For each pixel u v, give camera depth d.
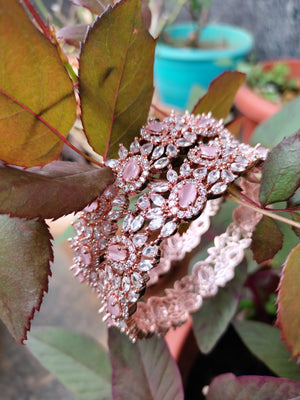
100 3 0.13
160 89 0.51
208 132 0.12
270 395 0.13
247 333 0.18
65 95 0.10
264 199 0.11
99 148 0.12
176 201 0.11
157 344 0.16
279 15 0.49
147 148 0.11
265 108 0.37
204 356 0.22
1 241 0.11
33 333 0.19
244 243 0.13
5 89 0.09
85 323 0.33
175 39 0.55
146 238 0.11
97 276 0.12
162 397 0.15
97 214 0.12
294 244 0.14
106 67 0.11
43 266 0.11
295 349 0.10
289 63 0.49
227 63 0.45
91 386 0.17
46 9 0.25
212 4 0.52
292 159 0.11
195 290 0.14
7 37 0.09
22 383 0.29
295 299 0.10
